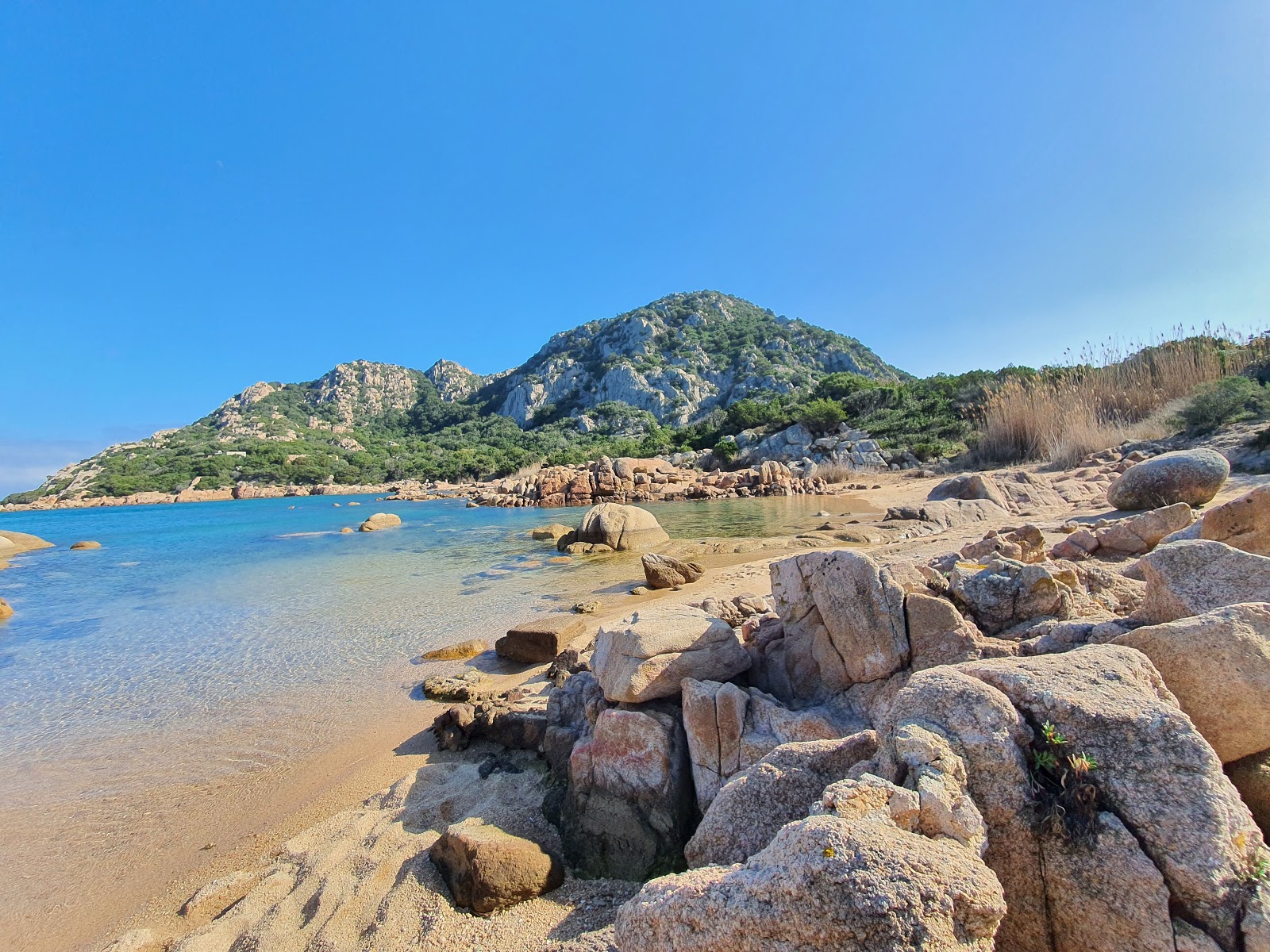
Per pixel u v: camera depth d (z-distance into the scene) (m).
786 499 34.22
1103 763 2.29
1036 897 2.24
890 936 1.77
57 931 3.99
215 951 3.47
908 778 2.38
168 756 6.28
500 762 5.29
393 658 8.99
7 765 6.23
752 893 2.03
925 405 54.16
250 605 13.36
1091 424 27.12
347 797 5.16
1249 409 21.95
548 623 8.98
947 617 3.70
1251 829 2.13
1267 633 2.71
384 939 3.34
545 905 3.51
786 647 4.58
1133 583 5.39
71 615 13.42
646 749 3.89
